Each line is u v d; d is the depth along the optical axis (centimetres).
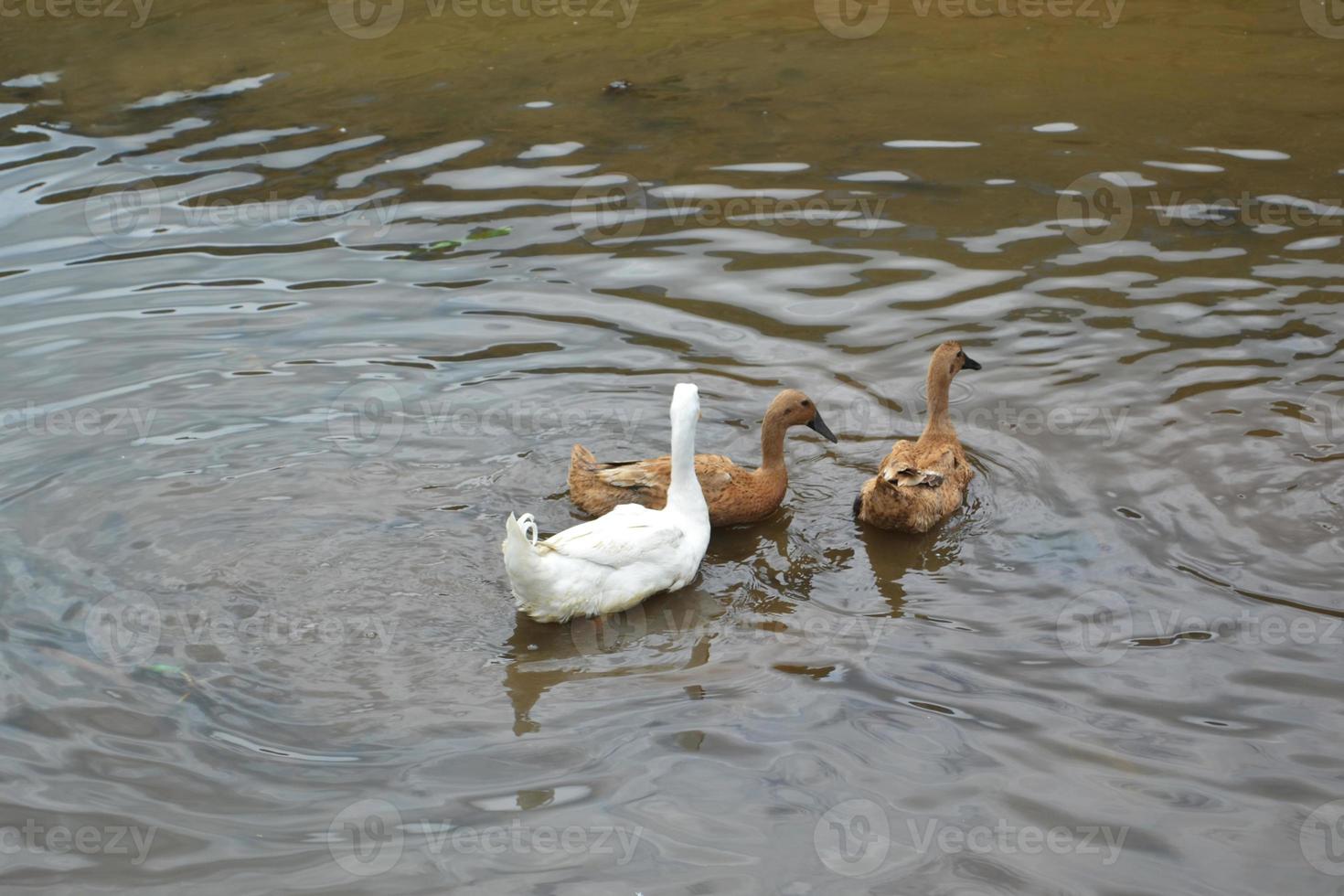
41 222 1300
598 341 1111
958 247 1235
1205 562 829
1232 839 618
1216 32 1745
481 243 1265
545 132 1497
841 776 662
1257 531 855
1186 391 1014
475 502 909
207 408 1013
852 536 890
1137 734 686
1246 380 1022
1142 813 635
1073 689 721
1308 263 1179
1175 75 1605
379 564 839
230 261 1238
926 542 875
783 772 665
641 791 654
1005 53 1697
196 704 714
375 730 698
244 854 614
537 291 1187
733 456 972
